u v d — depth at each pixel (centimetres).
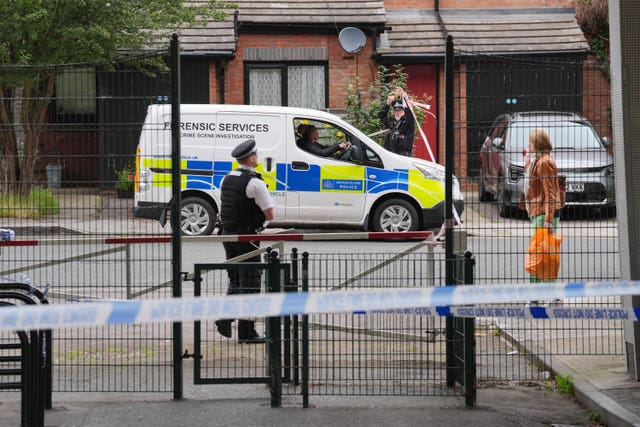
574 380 1477
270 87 4659
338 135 3291
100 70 1605
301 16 4591
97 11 3672
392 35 4697
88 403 1422
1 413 1374
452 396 1455
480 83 1627
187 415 1356
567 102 1592
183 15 3856
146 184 1644
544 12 4791
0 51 3491
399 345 1689
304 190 3241
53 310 884
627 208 1502
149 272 2545
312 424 1309
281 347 1469
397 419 1336
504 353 1717
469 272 1384
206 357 1650
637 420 1257
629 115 1499
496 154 1767
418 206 3266
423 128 4694
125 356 1700
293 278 1459
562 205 1903
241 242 1839
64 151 1658
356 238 1875
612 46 1516
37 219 1717
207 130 3212
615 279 1839
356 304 953
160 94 1603
